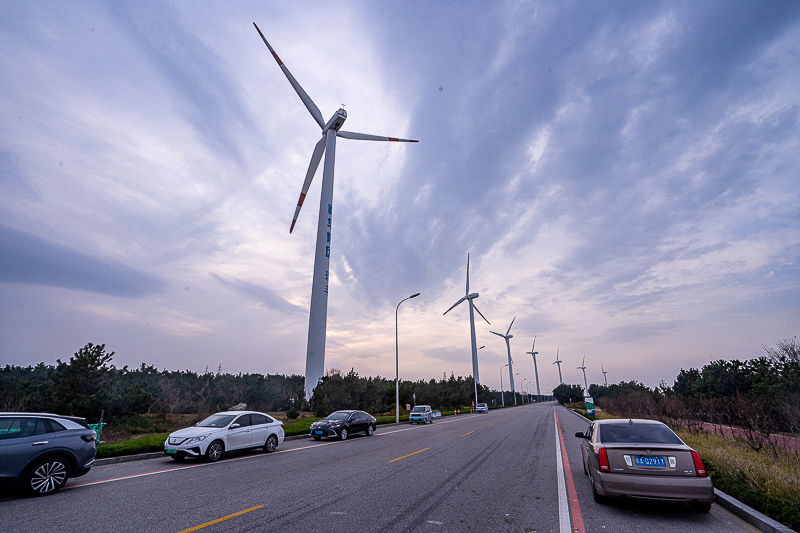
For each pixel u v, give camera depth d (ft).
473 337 246.06
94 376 71.97
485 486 27.99
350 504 22.95
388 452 46.42
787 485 23.99
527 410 219.20
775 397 51.65
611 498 23.24
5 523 19.42
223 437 41.45
